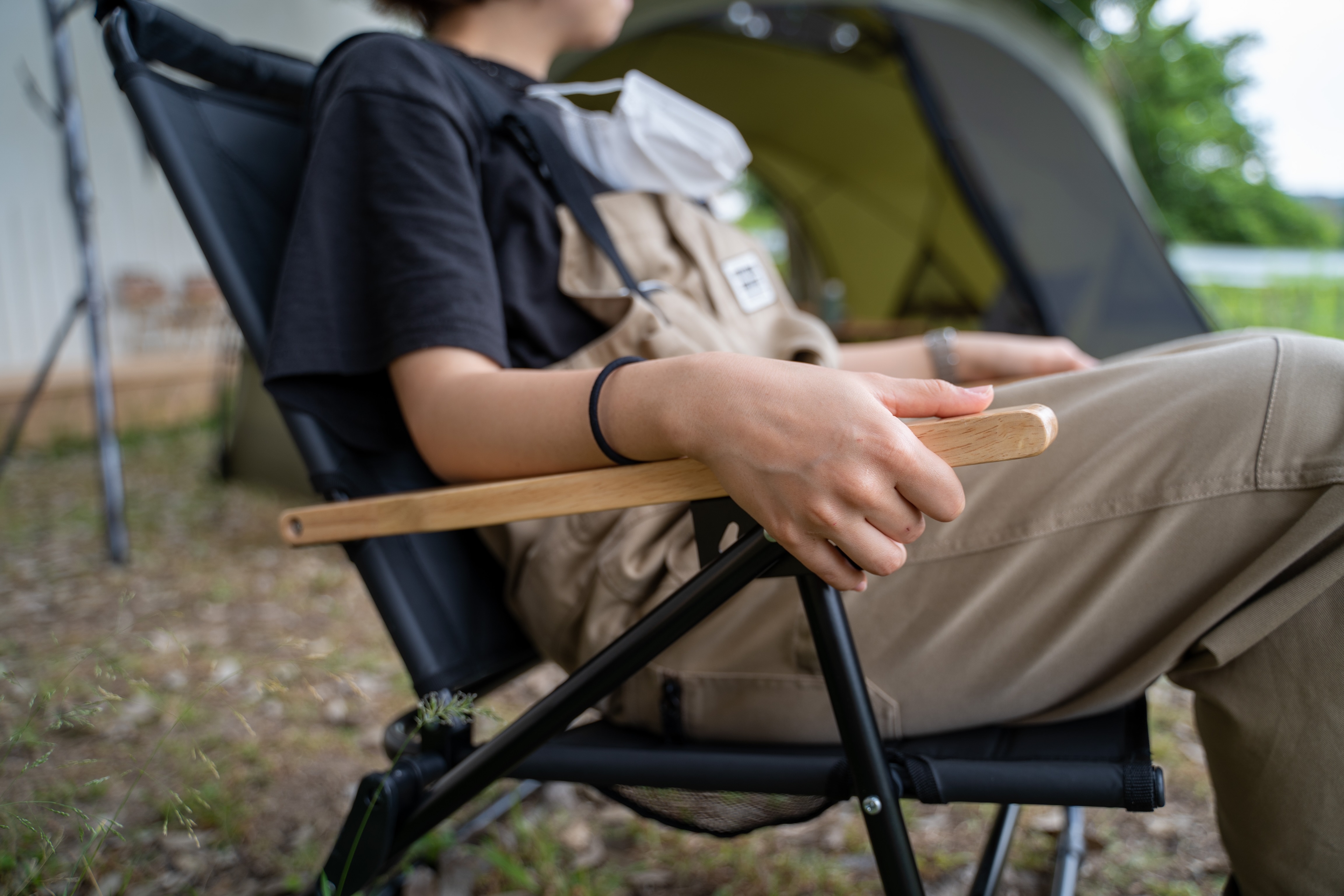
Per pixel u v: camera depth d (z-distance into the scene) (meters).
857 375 0.57
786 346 0.88
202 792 1.31
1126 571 0.64
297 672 1.78
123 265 5.13
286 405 0.77
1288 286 6.79
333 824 1.26
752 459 0.55
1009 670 0.68
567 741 0.75
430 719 0.71
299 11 5.45
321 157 0.79
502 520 0.67
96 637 1.93
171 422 4.52
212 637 1.97
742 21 4.54
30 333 4.75
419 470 0.86
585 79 4.72
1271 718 0.62
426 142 0.79
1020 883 1.11
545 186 0.87
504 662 0.84
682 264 0.90
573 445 0.65
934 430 0.52
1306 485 0.60
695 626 0.63
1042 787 0.61
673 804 0.73
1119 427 0.64
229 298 0.85
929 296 5.81
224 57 0.95
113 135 5.05
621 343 0.79
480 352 0.73
